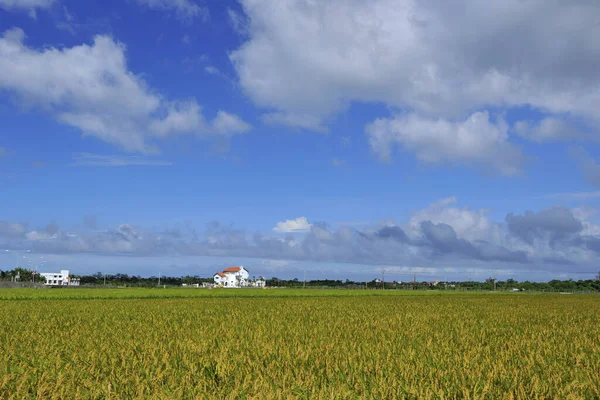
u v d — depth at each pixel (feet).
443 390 38.34
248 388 38.65
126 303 172.24
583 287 557.33
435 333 76.89
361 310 143.95
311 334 75.46
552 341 69.05
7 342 65.57
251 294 268.82
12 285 364.99
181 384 39.34
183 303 174.29
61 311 130.41
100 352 55.77
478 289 551.18
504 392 38.60
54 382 41.39
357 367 46.47
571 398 36.45
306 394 37.17
